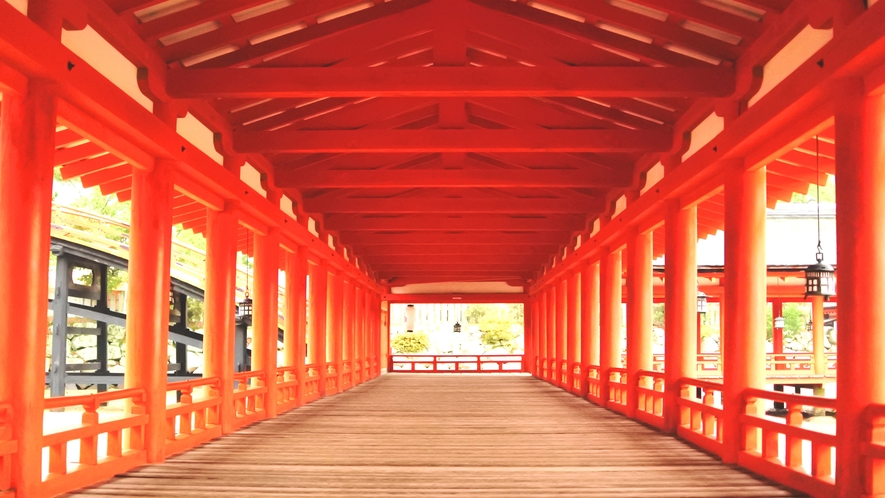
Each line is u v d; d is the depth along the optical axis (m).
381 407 13.84
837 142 5.37
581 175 12.13
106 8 6.27
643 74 7.50
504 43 8.58
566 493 6.05
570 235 18.11
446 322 42.84
